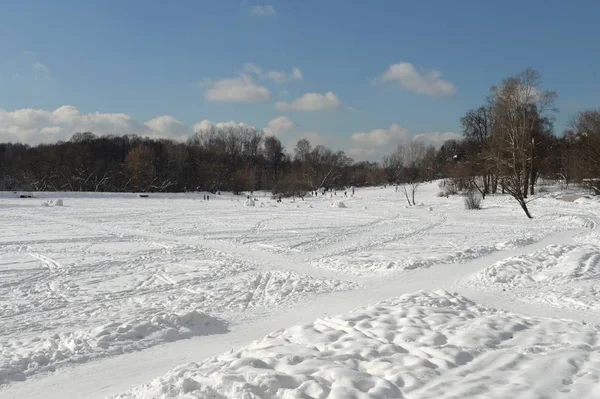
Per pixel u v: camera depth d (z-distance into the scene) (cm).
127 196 7212
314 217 3825
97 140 10588
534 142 5266
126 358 809
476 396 505
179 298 1273
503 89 5069
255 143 12825
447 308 924
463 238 2488
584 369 577
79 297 1291
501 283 1388
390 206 5256
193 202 6156
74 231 2827
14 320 1064
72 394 668
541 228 2900
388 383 541
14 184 9112
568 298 1182
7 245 2258
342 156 11425
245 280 1491
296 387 543
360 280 1505
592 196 5078
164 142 11288
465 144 7988
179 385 564
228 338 935
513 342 695
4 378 715
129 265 1764
